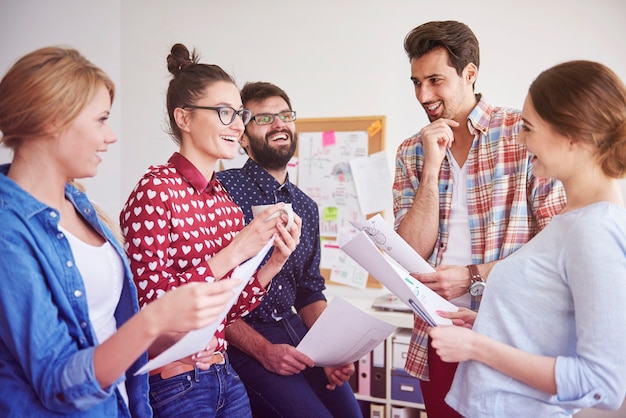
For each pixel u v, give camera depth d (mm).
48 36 3684
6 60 3635
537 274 1091
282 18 3457
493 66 3078
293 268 2100
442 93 1701
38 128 985
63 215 1084
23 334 916
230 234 1617
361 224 1627
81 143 1020
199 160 1579
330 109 3391
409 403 2855
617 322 983
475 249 1709
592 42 2920
